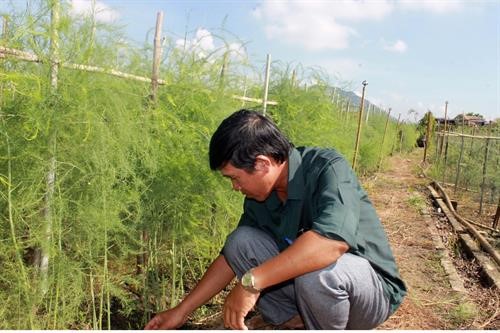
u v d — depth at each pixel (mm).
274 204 2008
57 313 2502
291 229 1945
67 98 2213
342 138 7902
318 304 1811
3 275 2293
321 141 6703
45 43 2277
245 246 2059
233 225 3889
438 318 3312
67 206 2342
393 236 5805
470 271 4605
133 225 2820
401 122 24406
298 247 1707
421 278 4227
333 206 1760
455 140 12875
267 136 1740
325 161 1908
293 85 6418
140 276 3100
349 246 1744
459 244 5617
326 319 1846
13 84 2154
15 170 2240
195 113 3459
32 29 2213
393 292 2002
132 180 2822
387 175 13555
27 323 2309
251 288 1721
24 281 2152
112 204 2480
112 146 2391
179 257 3672
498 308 3586
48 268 2406
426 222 6688
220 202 3346
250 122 1735
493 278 4141
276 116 6051
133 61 3002
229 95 3836
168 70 3414
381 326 3041
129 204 2773
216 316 3148
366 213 1985
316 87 6703
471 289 4086
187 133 3186
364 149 12141
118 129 2424
